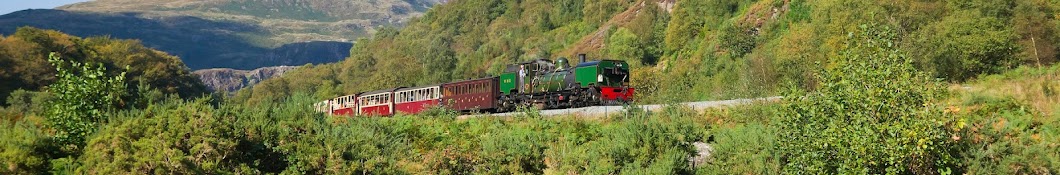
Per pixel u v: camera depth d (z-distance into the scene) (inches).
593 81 1566.2
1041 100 992.9
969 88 1241.4
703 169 822.5
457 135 1234.6
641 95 2071.9
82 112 786.8
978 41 1535.4
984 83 1392.7
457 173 841.5
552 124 1264.8
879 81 634.2
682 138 856.3
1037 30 1626.5
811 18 2358.5
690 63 2994.6
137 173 659.4
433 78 4808.1
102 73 813.9
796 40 1964.8
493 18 6973.4
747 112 1143.6
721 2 3380.9
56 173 705.0
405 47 7007.9
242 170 691.4
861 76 641.6
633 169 792.3
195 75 4419.3
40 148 732.0
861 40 688.4
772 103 1152.2
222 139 695.1
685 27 3435.0
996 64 1555.1
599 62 1576.0
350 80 6161.4
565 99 1640.0
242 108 842.2
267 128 754.8
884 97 630.5
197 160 685.3
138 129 697.0
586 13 5300.2
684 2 3784.5
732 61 2628.0
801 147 675.4
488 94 1812.3
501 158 865.5
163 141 681.6
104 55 3668.8
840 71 666.8
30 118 837.8
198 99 731.4
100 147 685.3
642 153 813.9
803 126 678.5
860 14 1734.7
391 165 760.3
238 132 717.3
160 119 697.6
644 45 3695.9
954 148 683.4
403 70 5142.7
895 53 639.1
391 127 1136.2
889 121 629.9
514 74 1802.4
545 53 4771.2
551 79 1690.5
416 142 1151.6
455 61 5531.5
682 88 2039.9
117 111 805.2
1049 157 680.4
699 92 2498.8
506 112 1723.7
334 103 2438.5
